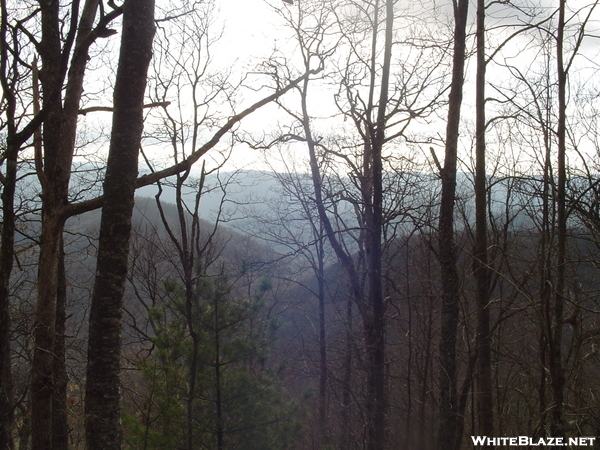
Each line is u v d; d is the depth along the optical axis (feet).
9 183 16.75
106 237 12.69
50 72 17.85
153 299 44.75
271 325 25.03
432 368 40.27
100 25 16.37
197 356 22.40
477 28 25.94
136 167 13.19
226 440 22.56
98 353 12.43
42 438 16.52
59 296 22.58
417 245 40.29
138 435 20.99
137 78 13.07
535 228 27.30
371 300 30.76
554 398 20.72
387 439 36.27
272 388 23.88
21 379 30.50
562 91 21.49
